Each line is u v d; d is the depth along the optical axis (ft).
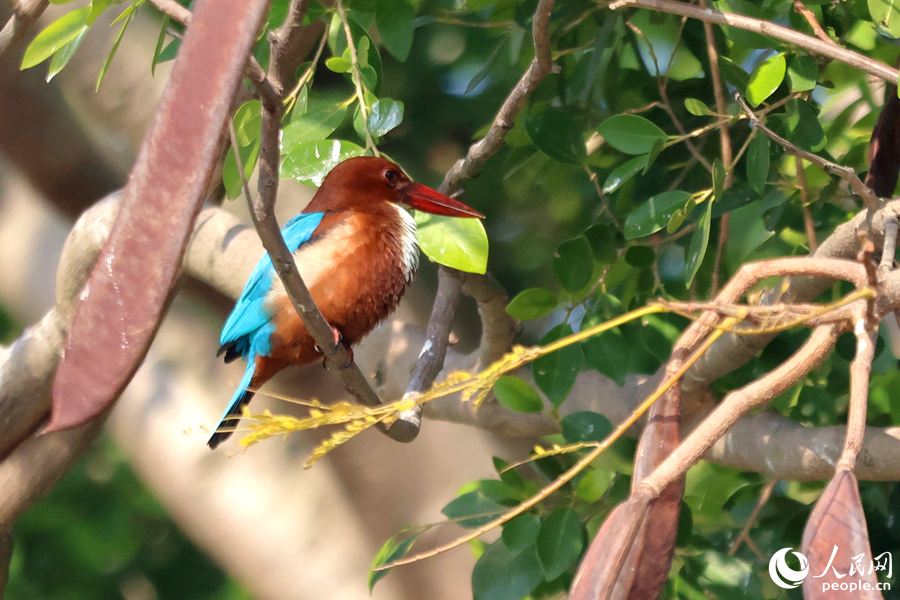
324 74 33.32
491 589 19.71
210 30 5.39
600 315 22.65
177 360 33.73
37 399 24.49
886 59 23.03
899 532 20.17
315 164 18.17
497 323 22.91
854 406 8.17
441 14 25.98
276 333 19.94
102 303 5.41
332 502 32.24
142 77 32.14
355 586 31.48
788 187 21.07
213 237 25.52
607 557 7.73
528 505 10.01
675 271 27.63
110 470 40.40
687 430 20.53
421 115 36.27
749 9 18.95
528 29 23.56
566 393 20.11
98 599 39.60
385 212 20.85
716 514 24.63
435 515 31.55
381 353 26.23
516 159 26.27
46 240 34.40
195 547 41.52
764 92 17.63
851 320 9.07
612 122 18.79
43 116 31.76
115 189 33.73
